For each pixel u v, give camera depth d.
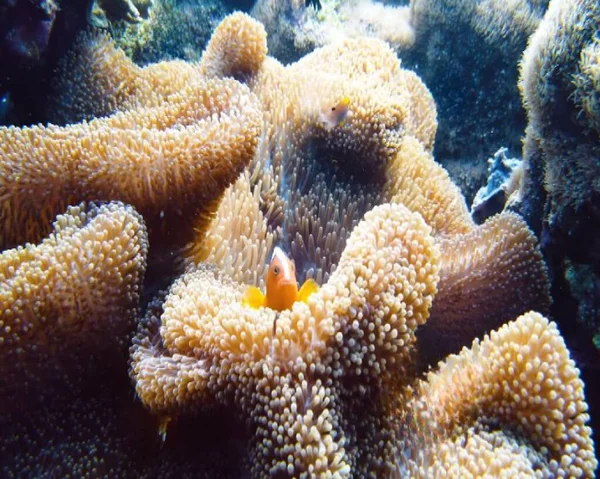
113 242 0.31
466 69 1.00
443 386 0.29
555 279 0.47
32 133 0.35
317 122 0.51
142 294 0.36
